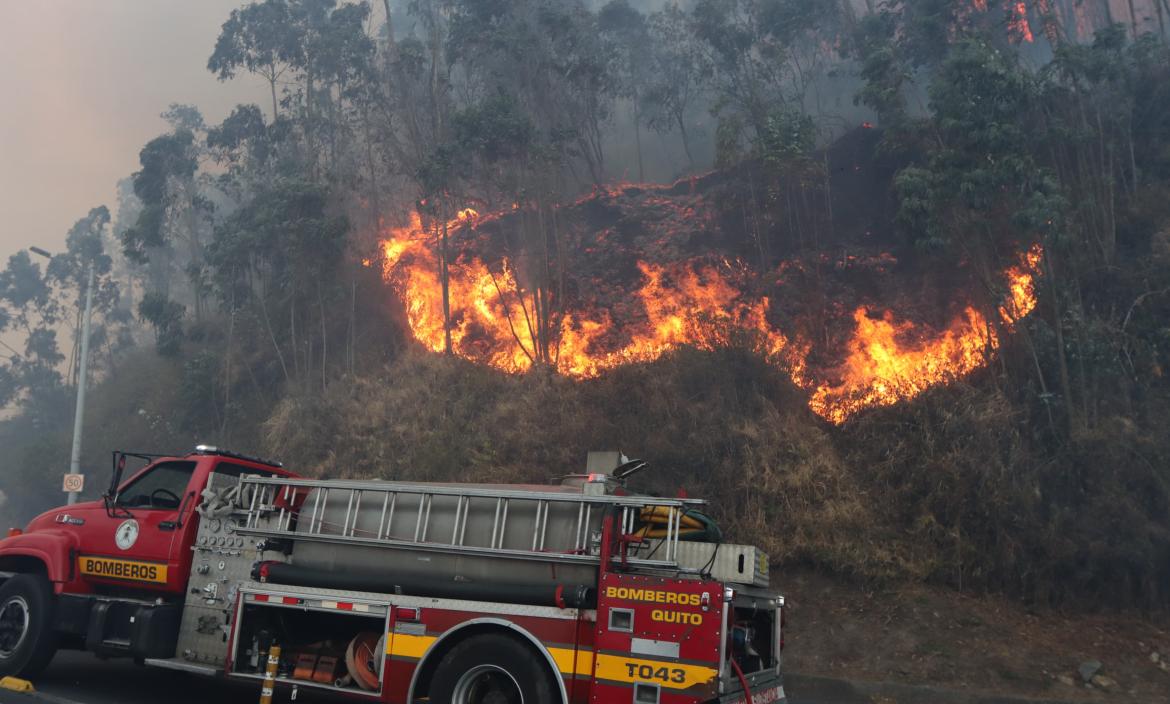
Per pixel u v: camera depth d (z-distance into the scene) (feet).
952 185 57.88
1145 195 68.39
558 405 69.46
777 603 25.75
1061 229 55.98
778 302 84.28
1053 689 39.78
